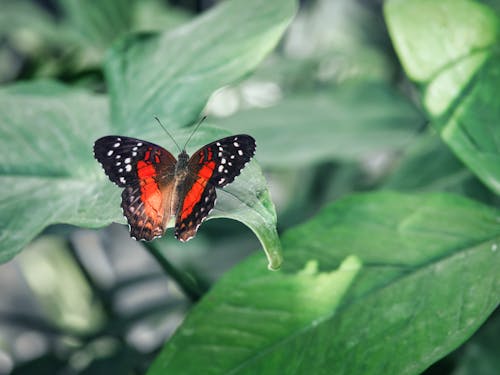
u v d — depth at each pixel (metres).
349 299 0.46
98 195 0.48
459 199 0.49
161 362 0.45
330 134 0.59
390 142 0.58
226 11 0.53
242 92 0.88
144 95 0.52
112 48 0.53
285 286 0.47
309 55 0.90
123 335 0.66
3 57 0.94
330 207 0.49
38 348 0.85
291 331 0.46
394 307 0.46
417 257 0.47
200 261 0.66
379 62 0.93
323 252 0.48
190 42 0.52
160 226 0.48
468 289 0.46
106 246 0.95
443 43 0.50
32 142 0.52
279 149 0.58
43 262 0.82
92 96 0.54
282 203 0.77
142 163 0.48
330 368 0.45
